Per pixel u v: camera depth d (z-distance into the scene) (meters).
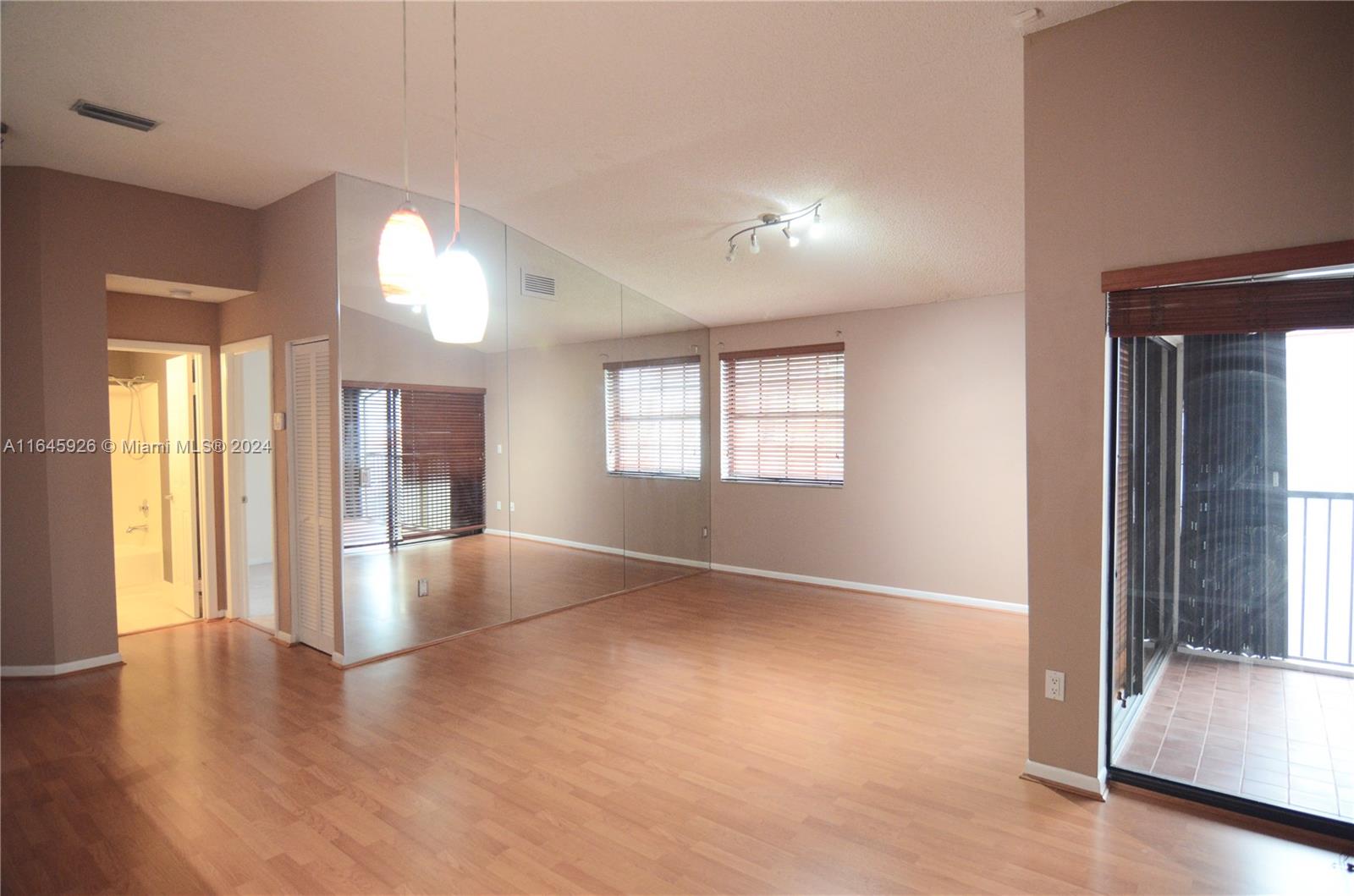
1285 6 2.21
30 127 3.40
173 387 5.37
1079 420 2.61
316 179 4.13
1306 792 2.45
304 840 2.37
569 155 3.72
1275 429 2.51
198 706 3.54
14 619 3.93
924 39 2.66
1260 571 2.56
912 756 2.97
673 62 2.81
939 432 5.54
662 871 2.19
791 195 4.07
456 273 2.01
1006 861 2.22
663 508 6.34
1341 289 2.20
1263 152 2.25
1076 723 2.65
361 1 2.39
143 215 4.25
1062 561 2.66
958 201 3.95
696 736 3.16
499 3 2.41
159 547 6.22
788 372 6.36
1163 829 2.40
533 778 2.79
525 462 5.13
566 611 5.36
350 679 3.90
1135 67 2.46
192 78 2.93
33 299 3.93
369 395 4.25
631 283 5.76
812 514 6.22
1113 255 2.52
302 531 4.48
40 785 2.75
